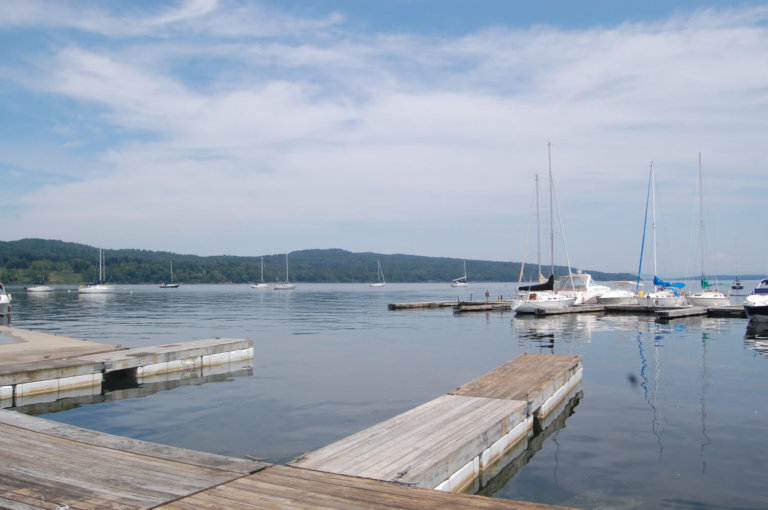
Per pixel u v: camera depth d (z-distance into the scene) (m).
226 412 12.60
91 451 7.34
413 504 5.67
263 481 6.35
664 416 12.16
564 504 7.68
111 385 16.09
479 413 9.97
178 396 14.47
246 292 117.75
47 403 13.78
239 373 17.89
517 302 42.72
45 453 7.25
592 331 31.05
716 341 25.97
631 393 14.52
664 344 24.95
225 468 6.74
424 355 21.77
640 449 9.95
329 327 34.22
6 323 35.47
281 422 11.65
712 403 13.33
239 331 31.77
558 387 13.41
